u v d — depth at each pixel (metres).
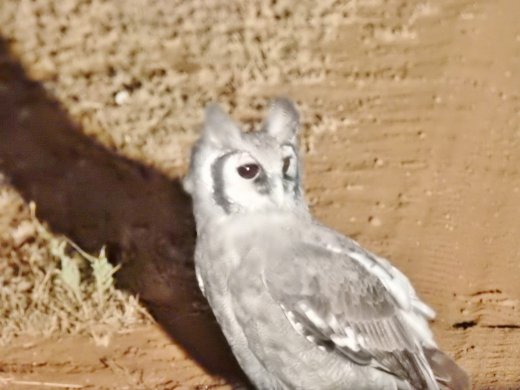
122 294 8.91
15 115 12.04
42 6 14.29
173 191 10.62
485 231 9.91
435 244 9.71
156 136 11.47
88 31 13.71
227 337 7.37
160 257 9.52
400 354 7.20
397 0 14.16
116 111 11.96
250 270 7.03
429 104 12.04
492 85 12.38
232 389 7.94
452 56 12.92
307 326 7.02
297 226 7.14
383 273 7.30
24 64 13.03
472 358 8.16
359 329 7.10
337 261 7.12
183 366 8.22
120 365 8.23
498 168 10.93
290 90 12.30
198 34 13.43
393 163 11.00
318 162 11.05
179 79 12.54
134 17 13.91
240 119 11.65
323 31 13.47
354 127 11.62
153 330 8.65
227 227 7.09
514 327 8.59
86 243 9.79
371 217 10.12
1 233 9.99
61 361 8.29
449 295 9.00
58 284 8.86
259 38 13.26
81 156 11.27
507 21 13.65
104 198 10.54
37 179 10.90
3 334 8.54
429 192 10.52
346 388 7.31
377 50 13.11
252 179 7.00
